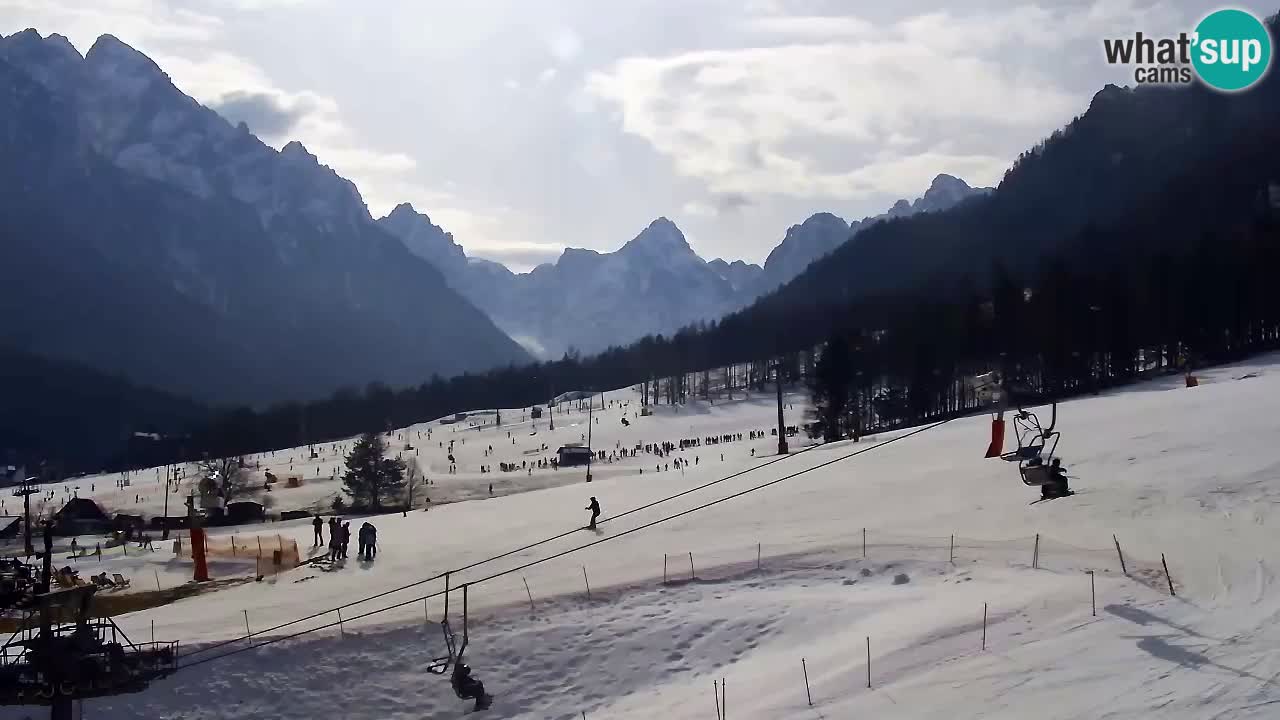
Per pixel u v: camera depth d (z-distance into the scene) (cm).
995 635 2978
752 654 3506
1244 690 2369
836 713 2711
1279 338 12331
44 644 3241
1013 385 11475
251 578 5225
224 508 10256
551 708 3497
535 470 13250
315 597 4438
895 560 3928
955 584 3578
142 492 13288
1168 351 12019
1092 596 3138
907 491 5175
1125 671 2572
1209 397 6788
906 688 2755
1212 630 2752
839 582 3875
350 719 3538
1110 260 15362
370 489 11050
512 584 4294
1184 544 3525
